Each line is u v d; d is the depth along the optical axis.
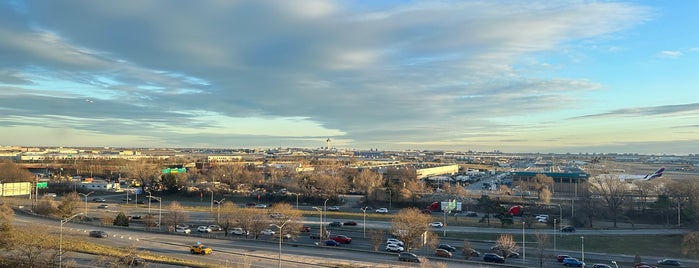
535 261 96.62
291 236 114.19
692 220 137.62
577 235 122.62
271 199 186.00
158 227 124.19
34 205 147.38
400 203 175.50
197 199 191.88
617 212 151.88
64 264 73.62
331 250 98.06
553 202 177.38
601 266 89.19
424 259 84.94
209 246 97.56
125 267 72.75
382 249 103.31
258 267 79.12
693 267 93.19
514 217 149.25
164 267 75.00
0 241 77.50
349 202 183.62
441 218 145.50
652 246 111.75
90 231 106.56
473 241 114.12
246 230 111.50
